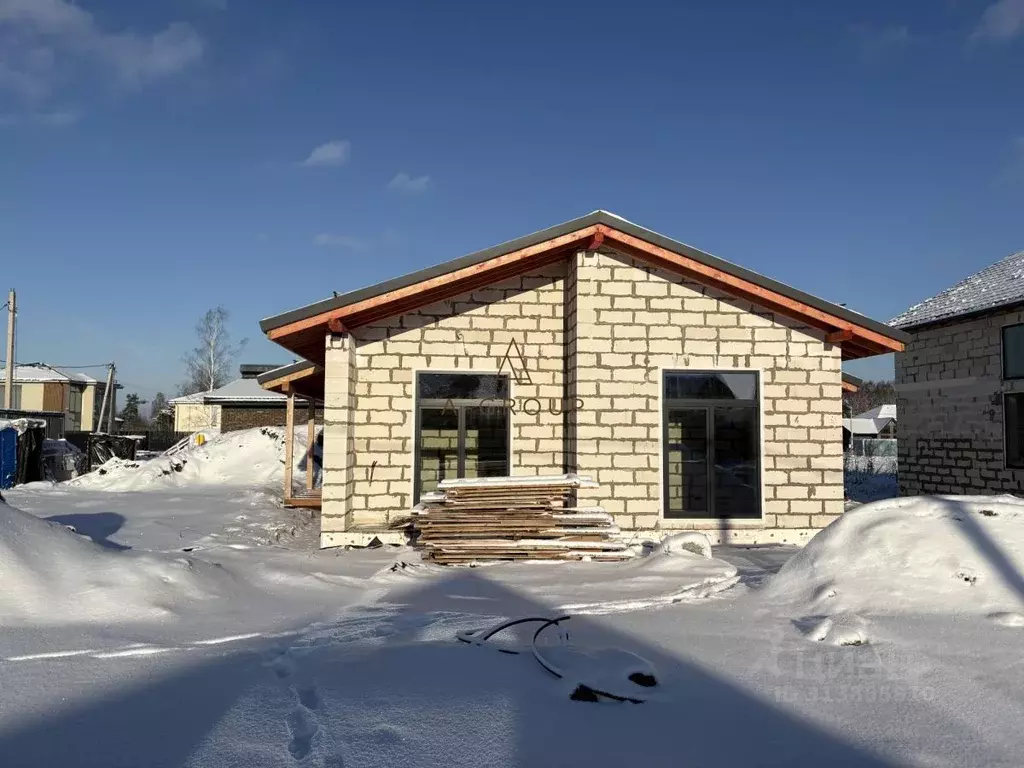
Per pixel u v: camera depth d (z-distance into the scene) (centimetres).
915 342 1728
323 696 398
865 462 2939
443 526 872
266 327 959
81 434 3659
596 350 1053
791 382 1091
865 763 322
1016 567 575
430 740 342
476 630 534
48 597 547
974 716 372
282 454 2256
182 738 343
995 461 1478
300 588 703
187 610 582
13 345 3262
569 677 416
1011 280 1545
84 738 340
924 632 501
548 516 877
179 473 2050
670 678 428
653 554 826
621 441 1048
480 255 1002
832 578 610
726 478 1076
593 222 1022
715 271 1038
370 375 1082
